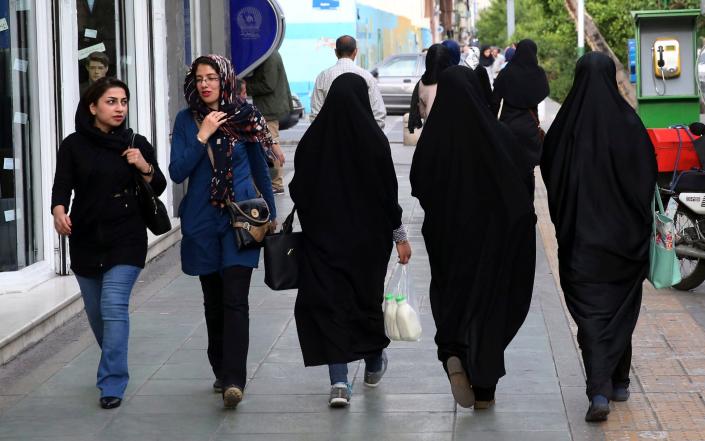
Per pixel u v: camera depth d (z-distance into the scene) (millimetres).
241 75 15852
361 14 38188
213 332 7430
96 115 7105
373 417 6930
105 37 12289
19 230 10289
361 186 6906
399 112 36281
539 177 20484
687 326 9203
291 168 20938
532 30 48531
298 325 7012
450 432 6625
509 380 7656
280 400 7301
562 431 6617
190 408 7172
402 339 7039
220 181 7016
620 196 6816
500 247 6676
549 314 9586
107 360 7223
